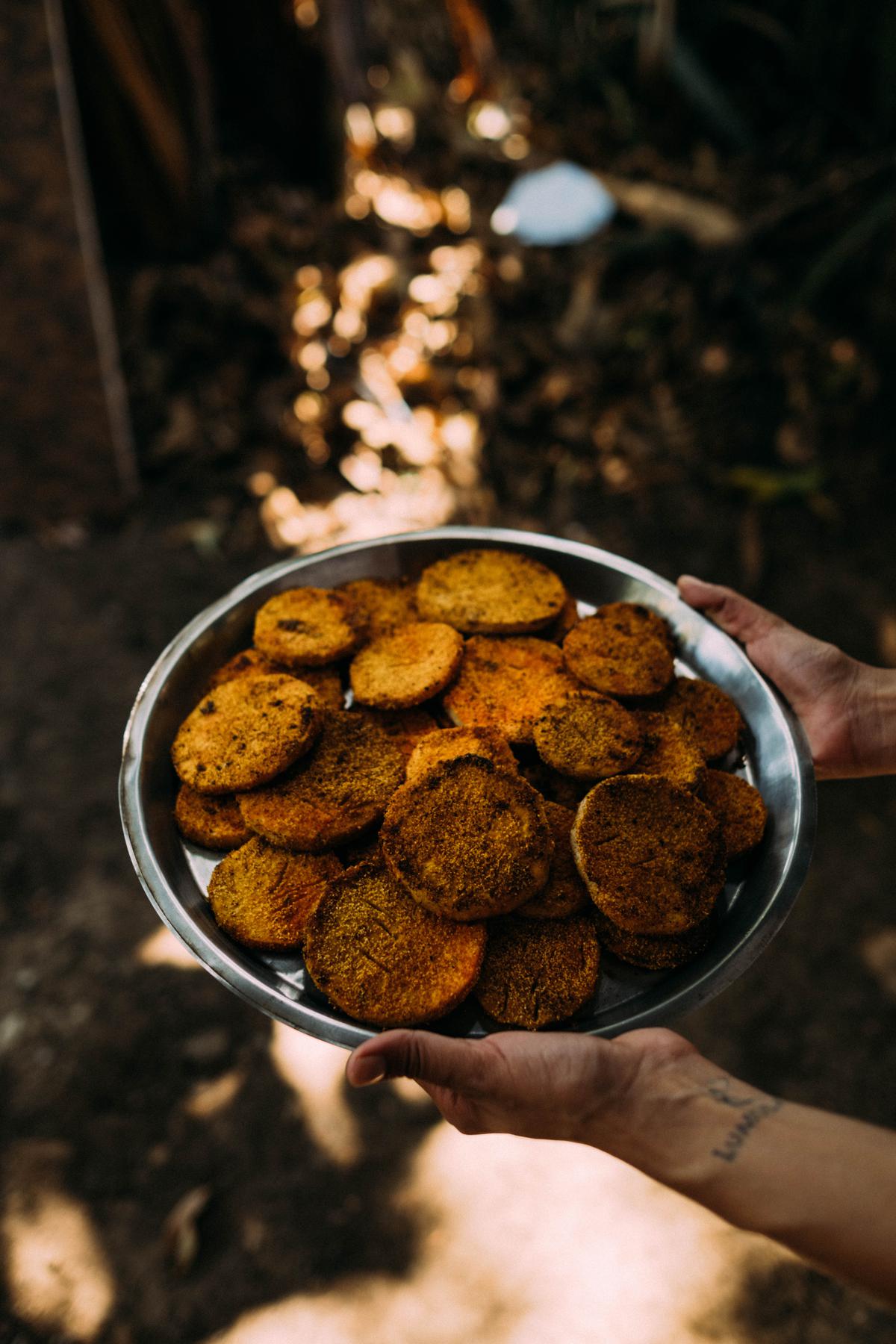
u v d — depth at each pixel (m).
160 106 1.21
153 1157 0.76
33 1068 0.80
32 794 0.98
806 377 1.34
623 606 0.54
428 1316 0.70
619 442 1.32
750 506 1.26
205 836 0.46
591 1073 0.38
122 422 1.19
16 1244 0.72
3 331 1.08
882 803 0.99
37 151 0.99
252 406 1.31
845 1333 0.70
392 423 1.30
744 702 0.52
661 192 1.47
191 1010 0.84
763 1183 0.35
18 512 1.21
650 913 0.42
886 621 1.15
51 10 0.93
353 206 1.54
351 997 0.40
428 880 0.41
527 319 1.43
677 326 1.40
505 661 0.52
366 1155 0.77
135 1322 0.69
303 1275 0.72
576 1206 0.75
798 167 1.50
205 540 1.21
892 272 1.28
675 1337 0.70
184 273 1.36
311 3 1.35
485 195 1.58
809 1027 0.84
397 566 0.58
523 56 1.79
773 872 0.44
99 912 0.89
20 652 1.10
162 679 0.50
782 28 1.49
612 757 0.47
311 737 0.47
